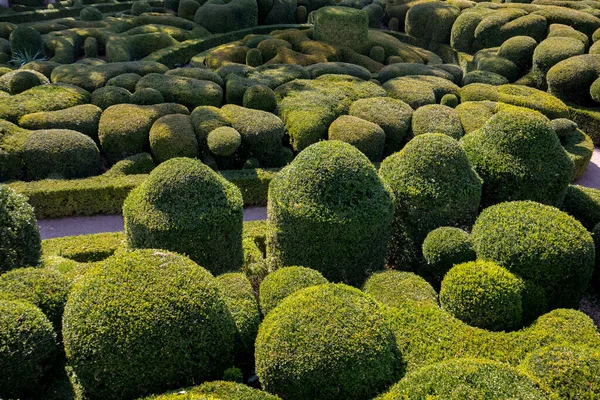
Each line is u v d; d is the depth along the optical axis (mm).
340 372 4656
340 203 6664
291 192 6863
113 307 4711
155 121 12141
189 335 4805
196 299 4953
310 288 5406
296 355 4734
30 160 10938
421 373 4434
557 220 6500
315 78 15758
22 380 4805
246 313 5676
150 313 4703
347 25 19531
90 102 13250
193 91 13445
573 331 5426
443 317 5617
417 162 7492
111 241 9133
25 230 6918
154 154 11742
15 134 11188
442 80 15141
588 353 4719
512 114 8289
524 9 21000
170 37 20906
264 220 10016
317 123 12125
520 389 4113
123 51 18344
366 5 27234
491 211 6941
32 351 4824
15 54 18062
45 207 10570
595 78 14633
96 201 10750
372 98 13633
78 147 11156
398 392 4352
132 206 7078
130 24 22672
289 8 26219
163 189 6828
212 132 11625
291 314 5023
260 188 11383
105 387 4750
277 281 5891
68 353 4816
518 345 5270
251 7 24234
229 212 7035
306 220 6629
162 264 5254
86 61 16812
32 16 26703
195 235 6797
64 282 5793
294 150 12469
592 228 8383
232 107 13023
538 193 7992
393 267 8039
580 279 6320
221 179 7703
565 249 6102
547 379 4516
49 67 15711
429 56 21078
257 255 8398
